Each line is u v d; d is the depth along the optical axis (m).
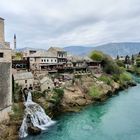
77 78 88.94
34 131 50.69
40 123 57.00
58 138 48.22
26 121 53.72
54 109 66.12
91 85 88.12
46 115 60.62
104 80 99.25
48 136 49.53
